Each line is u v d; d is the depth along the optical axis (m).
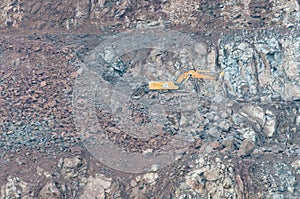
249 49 75.94
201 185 64.88
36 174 66.50
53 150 68.19
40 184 65.88
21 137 69.12
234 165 66.62
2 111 71.12
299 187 66.31
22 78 73.69
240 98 73.25
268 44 76.12
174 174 65.94
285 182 66.31
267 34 76.75
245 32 76.88
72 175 66.62
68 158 67.44
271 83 74.50
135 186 65.94
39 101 72.06
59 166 67.06
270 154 68.62
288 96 73.88
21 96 72.38
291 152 69.12
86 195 65.69
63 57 75.38
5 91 72.69
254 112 71.94
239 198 64.56
